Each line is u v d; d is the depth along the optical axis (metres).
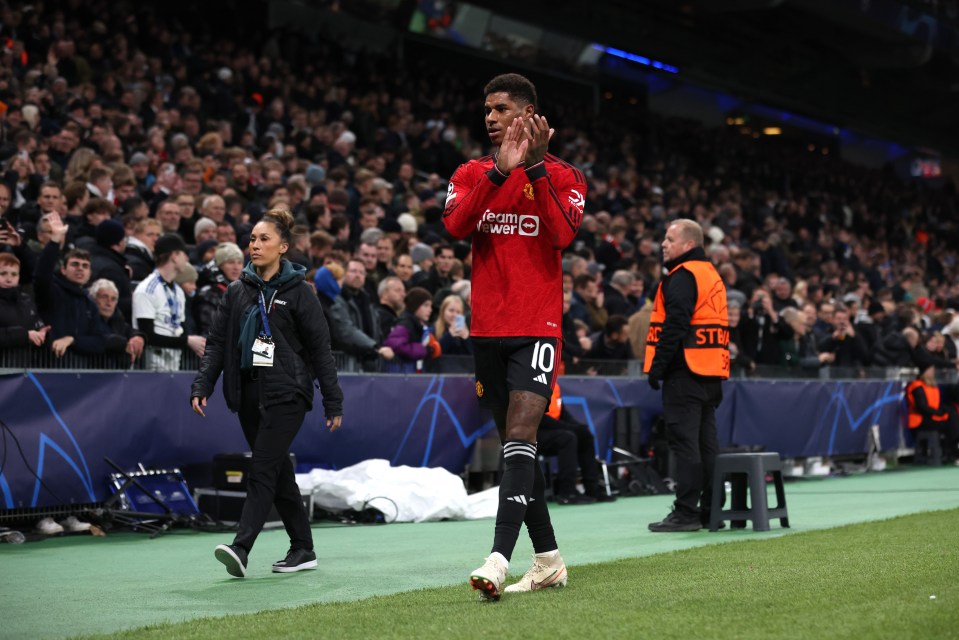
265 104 21.05
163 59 20.11
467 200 5.21
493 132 5.35
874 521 8.69
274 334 6.45
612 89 35.72
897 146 46.28
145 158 14.35
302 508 6.62
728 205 28.95
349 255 12.24
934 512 9.25
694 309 8.76
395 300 11.49
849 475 15.77
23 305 8.36
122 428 8.77
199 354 9.46
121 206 12.25
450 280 13.03
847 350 16.98
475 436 11.62
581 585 5.46
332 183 16.05
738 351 14.48
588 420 12.34
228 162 15.29
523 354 5.28
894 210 39.22
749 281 17.03
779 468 8.81
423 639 4.09
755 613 4.48
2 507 7.98
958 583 5.18
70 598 5.59
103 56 19.09
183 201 12.06
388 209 16.08
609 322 13.11
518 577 5.97
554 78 33.88
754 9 31.11
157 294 9.23
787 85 38.66
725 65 36.47
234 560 6.12
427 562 6.94
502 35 32.00
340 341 10.38
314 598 5.54
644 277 16.47
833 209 35.03
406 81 26.62
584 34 32.62
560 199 5.25
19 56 16.81
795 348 15.55
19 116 14.75
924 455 17.69
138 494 8.83
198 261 10.86
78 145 14.53
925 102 42.34
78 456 8.45
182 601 5.48
